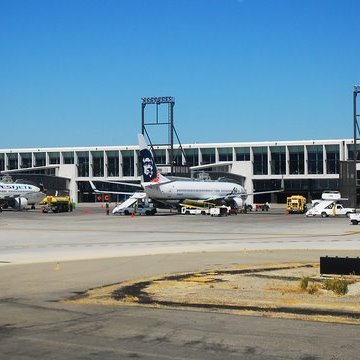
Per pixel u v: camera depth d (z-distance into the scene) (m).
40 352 11.52
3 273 24.42
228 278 22.44
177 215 94.38
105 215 94.44
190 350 11.65
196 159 154.62
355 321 14.50
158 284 20.97
